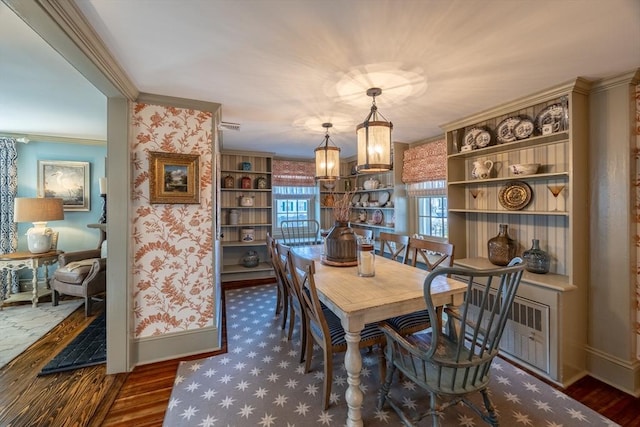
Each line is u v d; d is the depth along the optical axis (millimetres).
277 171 5020
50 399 1822
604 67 1782
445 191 3350
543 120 2264
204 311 2418
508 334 2264
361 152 1994
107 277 2102
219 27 1373
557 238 2303
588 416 1653
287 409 1717
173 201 2279
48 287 3811
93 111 2871
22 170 3807
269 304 3535
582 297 2045
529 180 2496
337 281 1901
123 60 1681
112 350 2104
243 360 2262
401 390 1887
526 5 1223
